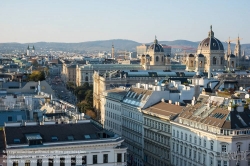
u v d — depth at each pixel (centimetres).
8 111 17175
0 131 15025
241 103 18188
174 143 19800
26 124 14900
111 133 15312
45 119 16062
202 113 18500
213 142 16838
